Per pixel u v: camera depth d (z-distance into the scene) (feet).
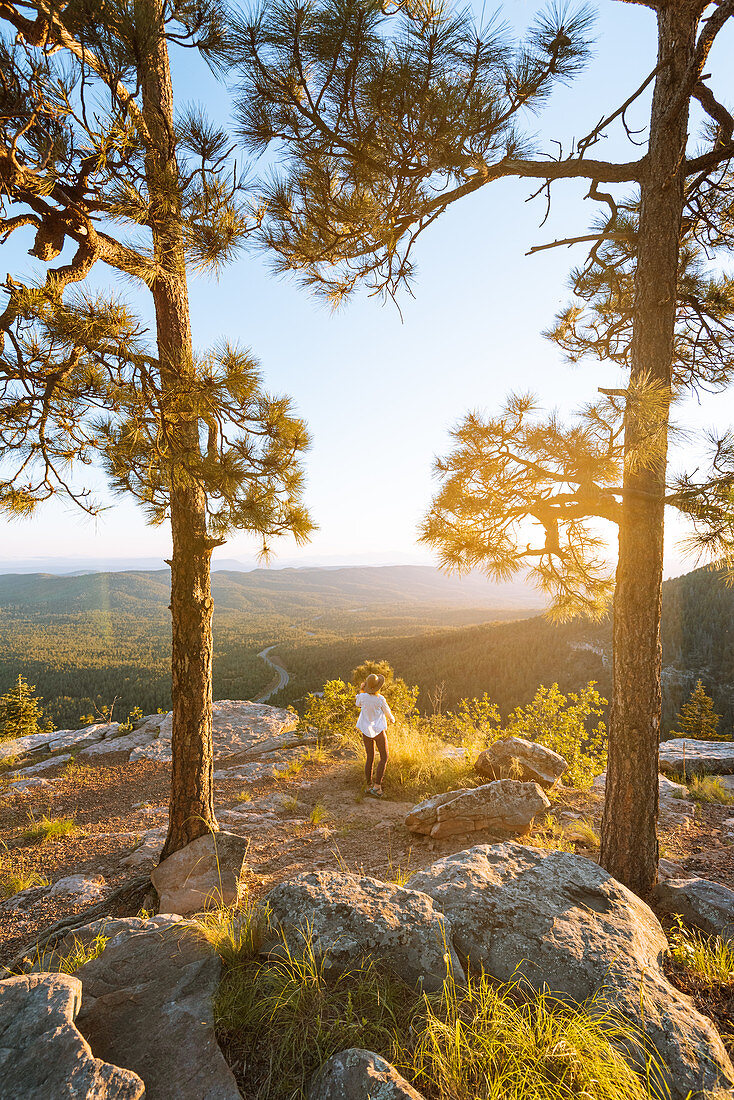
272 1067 6.08
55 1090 5.13
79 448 12.43
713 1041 6.62
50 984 6.59
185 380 11.40
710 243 16.70
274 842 17.37
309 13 10.21
